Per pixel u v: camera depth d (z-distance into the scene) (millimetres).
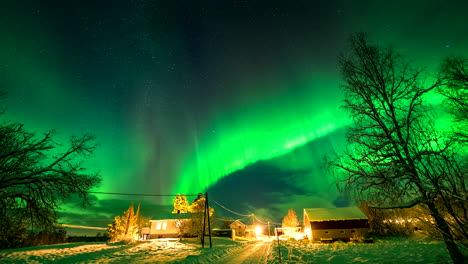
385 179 7129
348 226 33281
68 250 25250
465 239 4531
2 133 10992
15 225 12508
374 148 7762
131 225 47188
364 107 8758
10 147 11297
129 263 16953
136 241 39375
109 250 25906
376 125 8398
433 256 11508
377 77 8562
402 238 24312
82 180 13625
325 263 12797
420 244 18016
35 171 12297
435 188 4656
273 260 15258
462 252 5328
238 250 24484
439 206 4953
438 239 4941
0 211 11664
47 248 26406
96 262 17641
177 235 48375
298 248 22562
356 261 12539
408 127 6789
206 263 15844
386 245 20391
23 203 12664
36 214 12773
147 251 24609
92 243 36625
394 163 7066
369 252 16078
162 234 52000
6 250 23281
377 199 7625
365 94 8734
